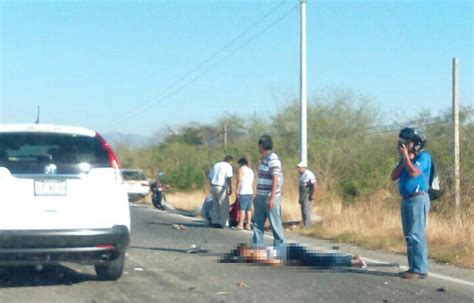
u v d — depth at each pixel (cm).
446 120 2605
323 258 1320
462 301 1042
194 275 1226
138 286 1125
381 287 1134
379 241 1625
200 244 1655
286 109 4428
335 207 2242
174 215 2658
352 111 4353
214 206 2148
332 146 3259
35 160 1047
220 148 5175
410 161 1196
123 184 1088
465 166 2200
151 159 6241
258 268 1298
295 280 1189
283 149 4141
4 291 1084
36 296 1048
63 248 1028
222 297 1052
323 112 4344
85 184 1048
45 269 1258
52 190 1034
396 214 1984
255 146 4247
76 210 1040
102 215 1051
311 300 1039
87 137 1081
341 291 1103
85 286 1120
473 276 1234
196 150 5694
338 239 1742
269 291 1098
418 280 1192
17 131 1060
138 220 2408
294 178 2942
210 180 2194
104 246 1051
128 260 1384
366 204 2270
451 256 1387
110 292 1080
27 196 1024
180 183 4100
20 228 1018
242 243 1589
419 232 1202
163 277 1204
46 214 1028
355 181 2642
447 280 1196
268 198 1368
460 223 1670
